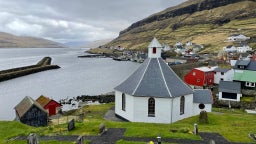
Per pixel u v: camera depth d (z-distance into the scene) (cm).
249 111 6844
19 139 3228
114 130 3494
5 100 8881
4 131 3628
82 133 3369
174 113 4622
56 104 6788
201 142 3042
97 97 9131
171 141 3053
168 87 4656
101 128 3353
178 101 4678
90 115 5444
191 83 9588
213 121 4475
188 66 12294
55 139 3144
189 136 3231
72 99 9119
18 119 5791
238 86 7738
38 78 14112
